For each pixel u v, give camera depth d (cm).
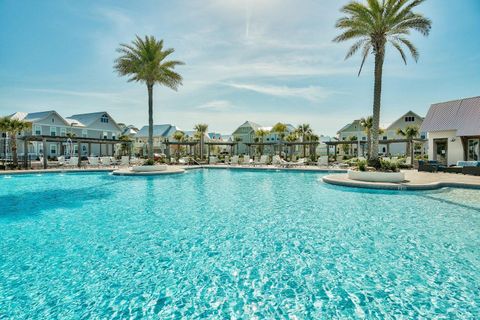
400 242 538
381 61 1469
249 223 679
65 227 646
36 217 743
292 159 3306
